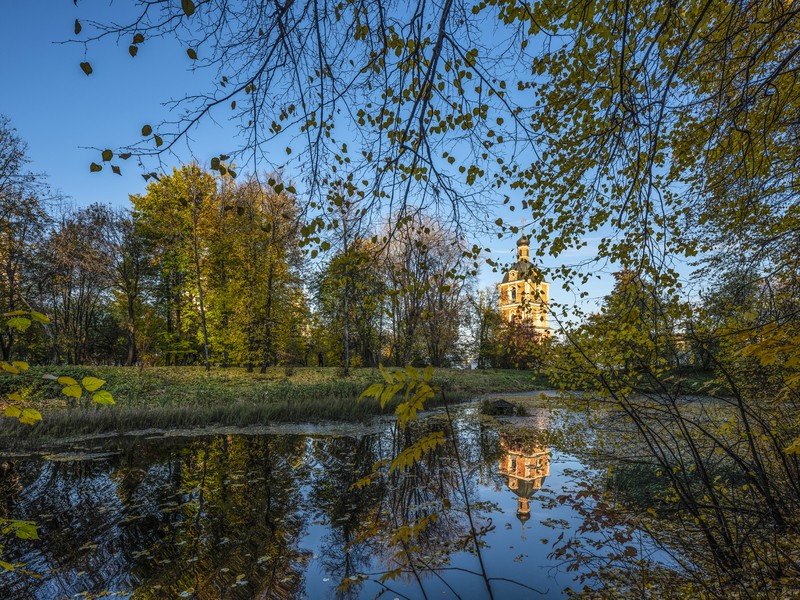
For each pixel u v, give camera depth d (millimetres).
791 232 4281
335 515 6500
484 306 37312
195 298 29047
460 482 7875
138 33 1970
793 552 3387
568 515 6043
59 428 13109
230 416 15086
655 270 3588
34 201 19438
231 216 23250
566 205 4918
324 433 13672
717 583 3488
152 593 4457
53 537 5848
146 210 27359
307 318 30688
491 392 27500
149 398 18000
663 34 2781
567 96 4168
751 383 4156
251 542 5645
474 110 3193
